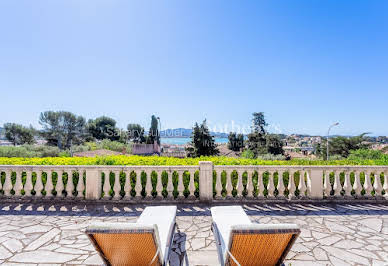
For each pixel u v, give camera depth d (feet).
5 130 131.03
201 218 15.84
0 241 12.15
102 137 181.88
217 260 10.44
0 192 20.18
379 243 12.02
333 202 19.22
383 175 20.49
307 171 19.72
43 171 19.70
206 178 19.12
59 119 138.92
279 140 137.28
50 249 11.33
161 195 19.15
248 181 19.43
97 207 18.04
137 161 21.58
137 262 7.66
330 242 12.12
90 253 10.96
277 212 17.06
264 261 7.47
